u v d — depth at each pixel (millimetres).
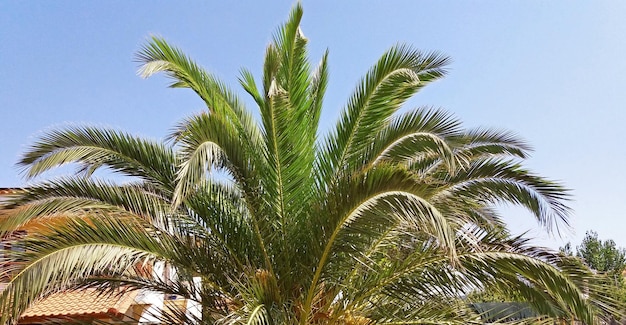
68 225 5441
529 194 7062
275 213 6441
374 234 5551
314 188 6508
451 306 6566
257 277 6234
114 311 8586
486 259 5836
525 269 5746
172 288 6863
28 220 5891
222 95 7203
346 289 6508
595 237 24938
